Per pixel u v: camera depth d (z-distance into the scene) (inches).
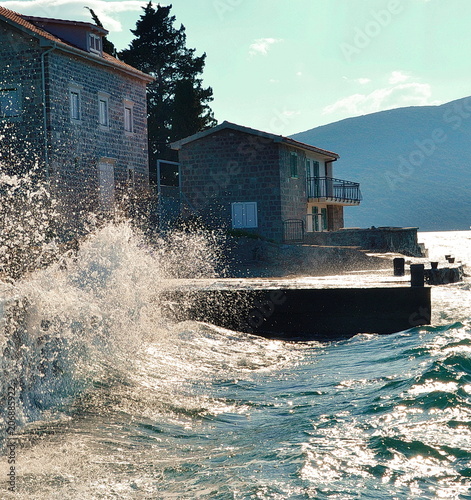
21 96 995.9
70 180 1031.0
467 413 297.0
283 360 482.9
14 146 993.5
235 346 528.7
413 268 601.9
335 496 215.2
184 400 346.3
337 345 558.6
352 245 1373.0
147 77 1285.7
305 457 250.1
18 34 992.2
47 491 222.2
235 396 358.9
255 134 1289.4
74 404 324.5
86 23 1088.8
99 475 238.1
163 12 2069.4
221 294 616.7
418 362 411.2
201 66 2084.2
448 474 232.1
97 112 1126.4
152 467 246.8
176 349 480.1
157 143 1907.0
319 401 340.5
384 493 217.3
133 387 362.6
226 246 1150.3
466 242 4158.5
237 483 227.8
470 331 528.1
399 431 276.1
